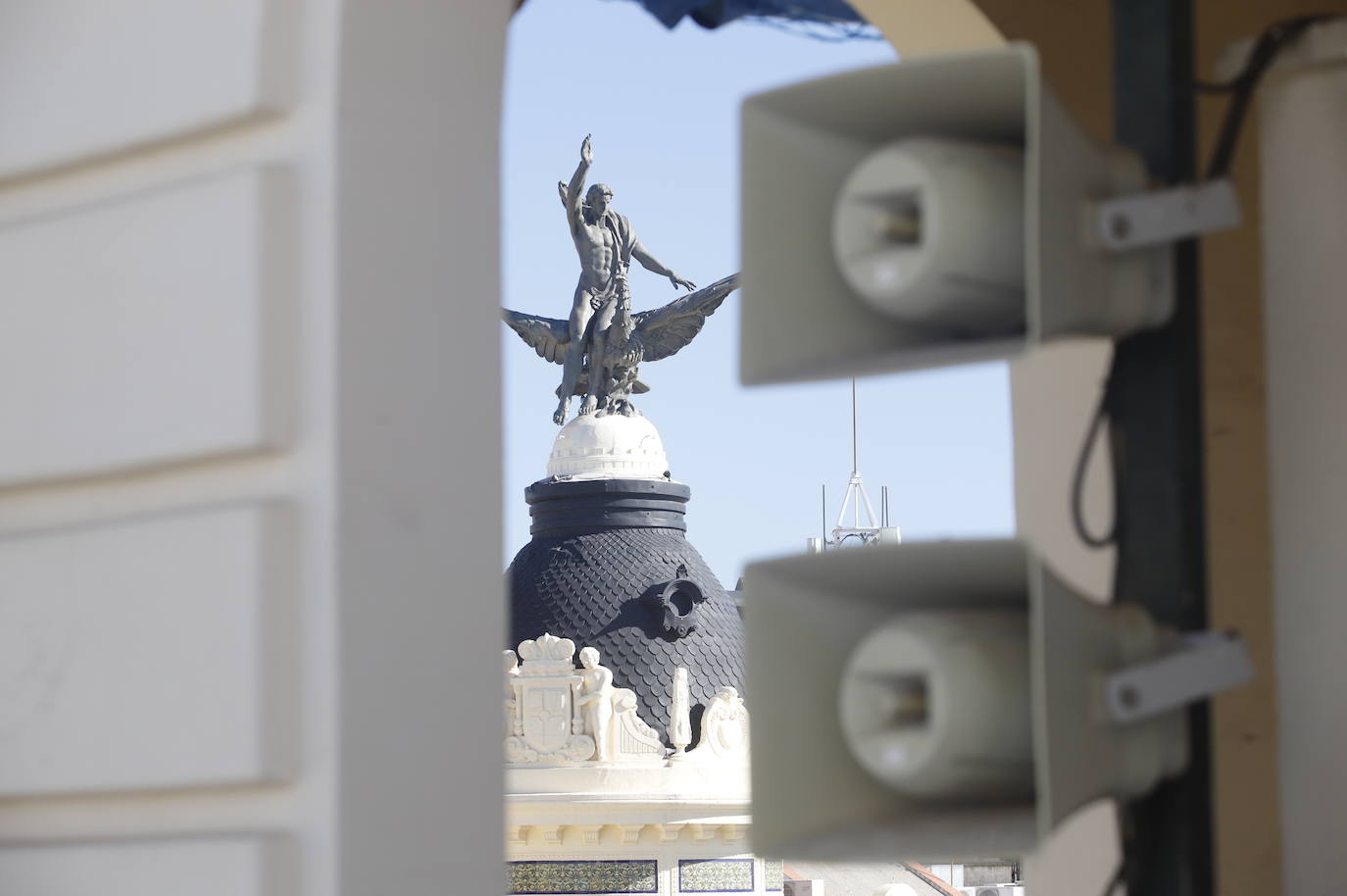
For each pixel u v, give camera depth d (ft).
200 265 11.28
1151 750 8.36
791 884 106.32
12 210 12.51
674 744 90.17
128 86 11.87
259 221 11.10
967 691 7.96
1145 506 8.91
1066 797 7.61
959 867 109.40
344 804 10.58
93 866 11.16
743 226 9.01
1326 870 12.00
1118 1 9.31
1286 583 12.30
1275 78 12.38
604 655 93.97
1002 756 8.08
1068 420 16.58
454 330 11.70
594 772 88.28
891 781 8.14
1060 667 7.75
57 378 11.80
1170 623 8.80
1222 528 15.10
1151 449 8.91
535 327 100.22
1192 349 8.90
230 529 10.89
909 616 8.29
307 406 11.01
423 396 11.44
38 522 12.06
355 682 10.75
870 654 8.20
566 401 101.24
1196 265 8.94
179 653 11.00
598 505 98.32
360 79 11.33
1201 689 8.14
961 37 17.85
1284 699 12.22
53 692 11.49
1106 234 8.38
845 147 9.39
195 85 11.53
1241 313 15.25
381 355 11.23
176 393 11.27
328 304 11.02
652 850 88.53
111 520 11.62
